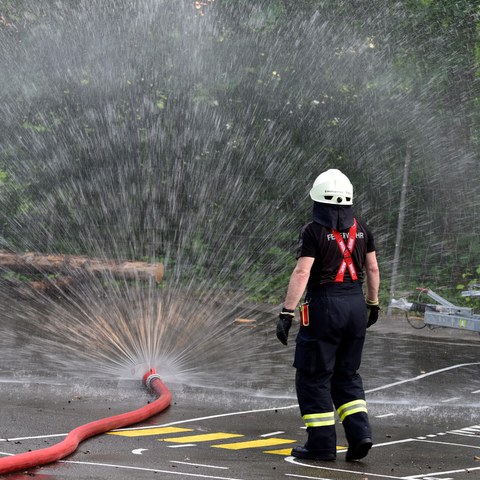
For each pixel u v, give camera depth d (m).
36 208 29.94
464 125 30.17
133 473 8.68
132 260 27.88
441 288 28.25
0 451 9.43
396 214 30.25
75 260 24.77
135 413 11.46
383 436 11.27
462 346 21.14
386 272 29.08
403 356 19.27
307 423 9.84
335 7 30.50
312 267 10.13
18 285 24.88
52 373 14.86
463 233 29.44
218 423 11.68
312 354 9.88
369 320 10.68
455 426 12.08
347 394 9.99
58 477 8.38
